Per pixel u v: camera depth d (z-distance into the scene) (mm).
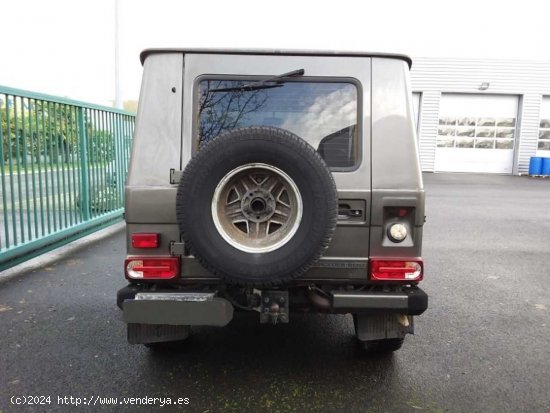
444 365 3416
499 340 3879
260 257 2574
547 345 3801
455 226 9070
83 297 4734
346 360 3461
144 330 3055
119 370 3258
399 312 2820
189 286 2932
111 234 7789
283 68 2930
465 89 20969
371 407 2850
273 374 3232
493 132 21484
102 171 7754
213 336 3857
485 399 2967
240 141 2553
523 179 19281
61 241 6355
